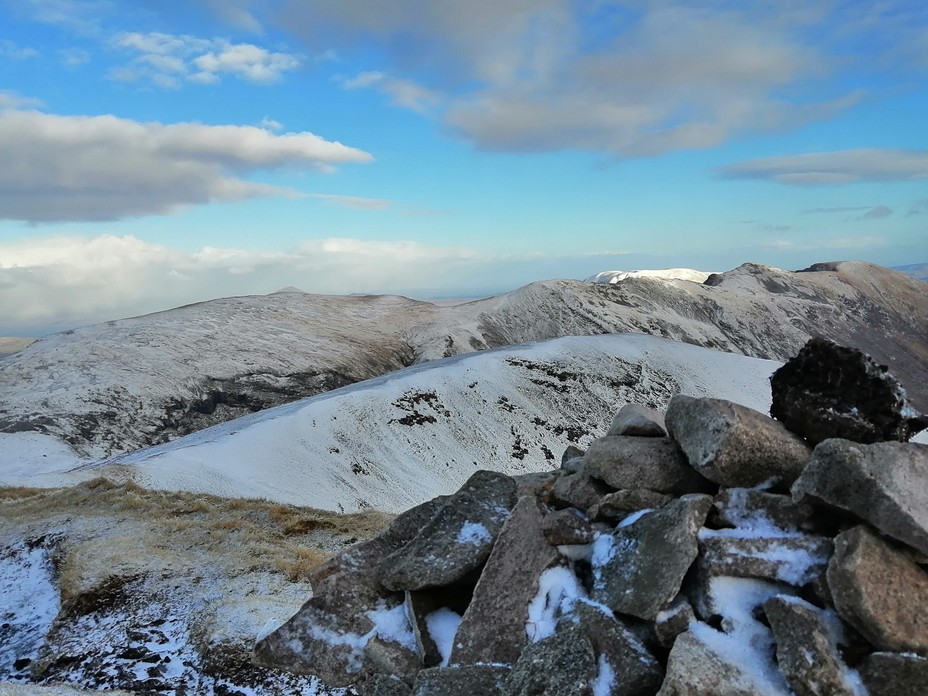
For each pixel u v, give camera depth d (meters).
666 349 99.06
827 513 4.79
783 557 4.57
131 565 14.35
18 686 9.55
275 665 6.05
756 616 4.45
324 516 22.05
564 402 81.25
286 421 60.28
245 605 12.27
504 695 4.66
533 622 5.21
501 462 68.19
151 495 25.36
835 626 4.15
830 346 5.38
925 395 150.88
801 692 3.86
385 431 65.31
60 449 67.31
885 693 3.77
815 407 5.24
